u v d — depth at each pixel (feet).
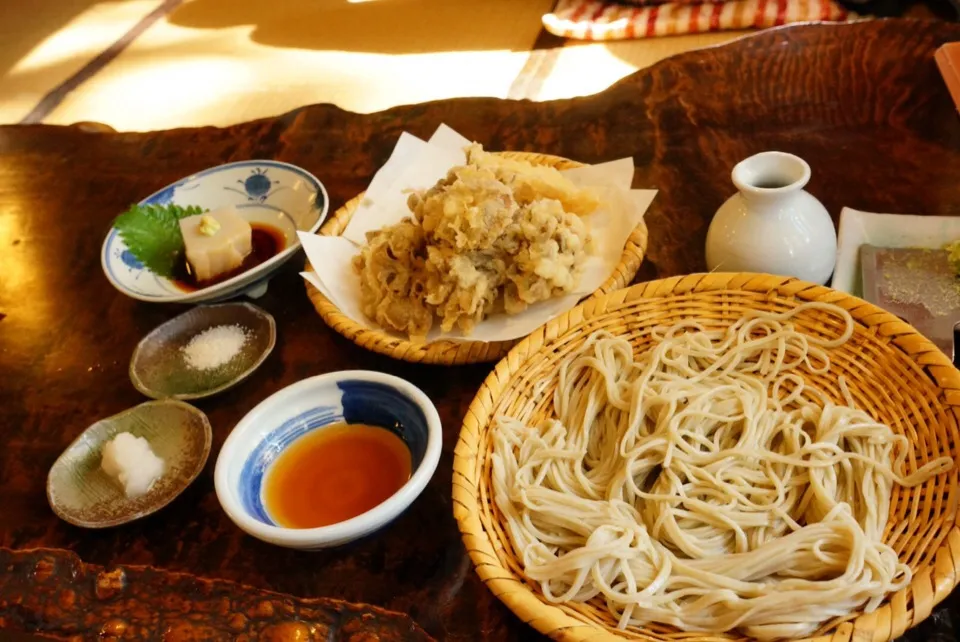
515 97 3.64
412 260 1.92
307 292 2.02
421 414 1.61
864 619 1.30
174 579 1.34
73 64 4.76
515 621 1.48
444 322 1.89
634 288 1.76
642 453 1.65
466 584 1.53
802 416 1.64
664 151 2.22
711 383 1.72
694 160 2.18
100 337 2.09
